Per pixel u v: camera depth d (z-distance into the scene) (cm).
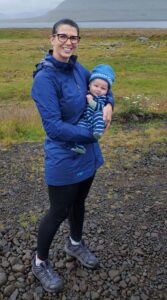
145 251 436
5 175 697
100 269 404
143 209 538
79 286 380
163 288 376
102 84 324
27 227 490
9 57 4097
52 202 347
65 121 320
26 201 577
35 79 305
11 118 1183
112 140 963
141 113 1287
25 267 408
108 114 323
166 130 1073
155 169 725
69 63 308
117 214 523
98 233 472
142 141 948
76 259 418
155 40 5919
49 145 328
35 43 5975
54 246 442
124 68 3088
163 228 485
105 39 6581
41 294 371
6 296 372
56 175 329
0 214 532
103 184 638
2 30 9431
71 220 395
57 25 305
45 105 301
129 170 716
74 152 324
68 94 310
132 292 372
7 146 929
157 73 2795
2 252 435
